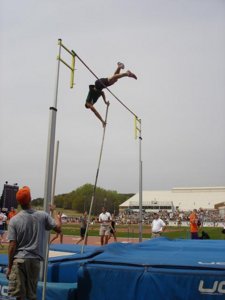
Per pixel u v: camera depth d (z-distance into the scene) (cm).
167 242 889
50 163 582
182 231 2831
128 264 473
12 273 423
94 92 787
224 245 796
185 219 4644
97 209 5284
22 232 430
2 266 575
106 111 817
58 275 532
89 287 468
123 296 454
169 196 7925
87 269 474
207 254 611
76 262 538
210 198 7600
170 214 5309
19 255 425
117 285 459
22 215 436
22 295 416
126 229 3241
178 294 433
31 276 425
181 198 7800
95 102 804
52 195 537
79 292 471
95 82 789
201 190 7869
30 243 430
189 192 7950
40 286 483
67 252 734
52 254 696
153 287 444
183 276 435
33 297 426
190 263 468
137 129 1235
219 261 498
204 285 425
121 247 723
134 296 450
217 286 421
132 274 455
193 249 716
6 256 648
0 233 1413
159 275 444
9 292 423
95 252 631
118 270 462
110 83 816
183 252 659
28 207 444
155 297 441
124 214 5581
